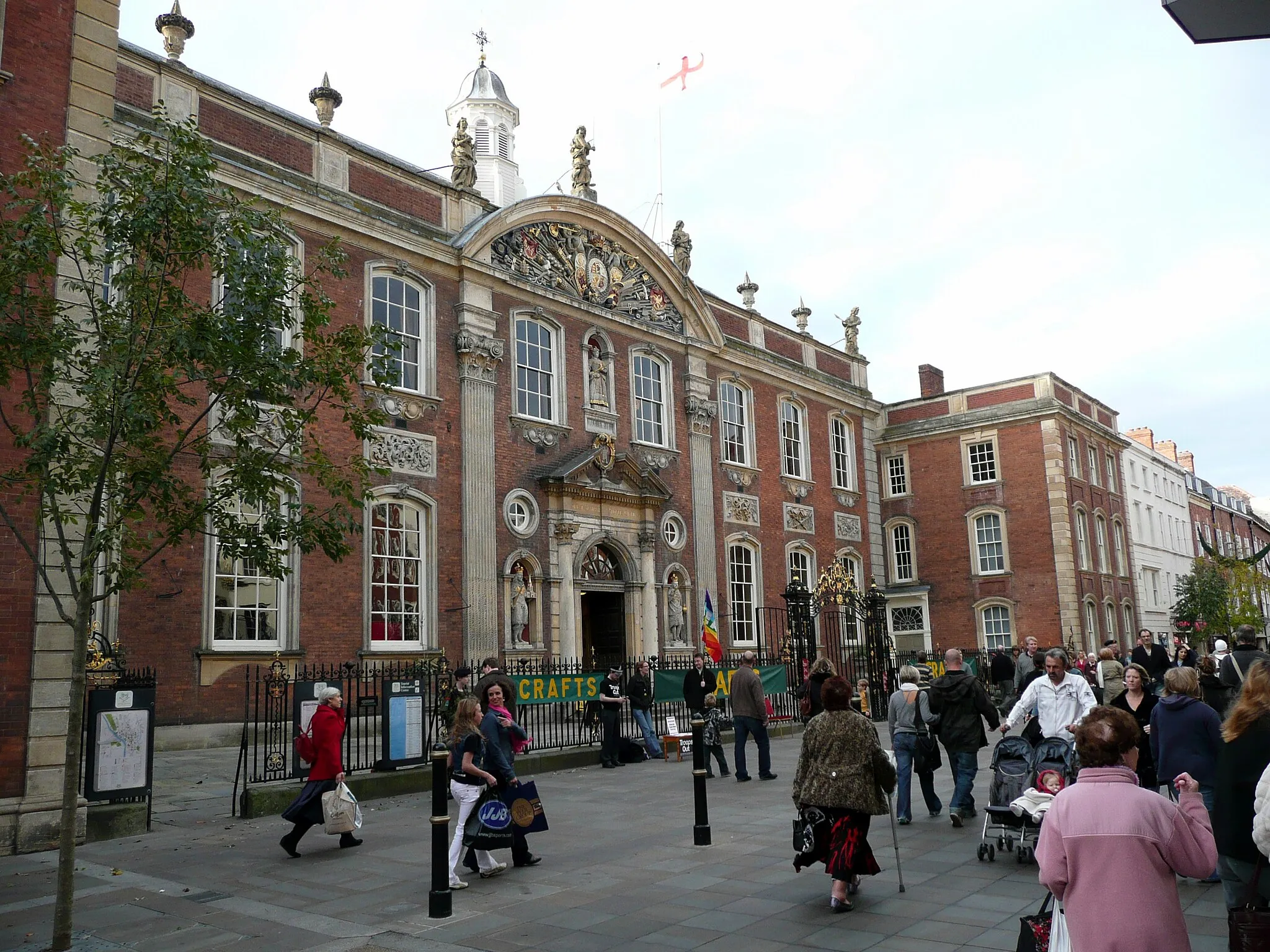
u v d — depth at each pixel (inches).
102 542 328.8
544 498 1064.8
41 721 451.5
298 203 870.4
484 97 1973.4
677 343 1282.0
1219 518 2775.6
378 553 899.4
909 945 280.1
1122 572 1807.3
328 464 400.8
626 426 1191.6
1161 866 175.0
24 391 390.3
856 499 1587.1
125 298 390.9
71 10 491.5
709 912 322.0
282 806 534.3
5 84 463.5
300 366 381.7
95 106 493.0
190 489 378.0
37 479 348.5
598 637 1171.9
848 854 317.1
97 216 475.2
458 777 386.0
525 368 1079.6
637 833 464.4
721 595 1284.4
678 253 1320.1
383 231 936.9
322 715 446.6
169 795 580.1
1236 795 239.5
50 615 456.4
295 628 813.2
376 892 366.6
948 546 1657.2
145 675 634.2
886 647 1093.1
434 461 955.3
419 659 901.2
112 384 340.5
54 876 397.7
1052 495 1572.3
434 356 971.9
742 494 1358.3
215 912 343.0
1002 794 381.7
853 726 328.5
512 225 1067.3
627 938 297.6
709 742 661.9
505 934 307.3
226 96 842.8
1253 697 241.6
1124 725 186.1
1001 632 1595.7
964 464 1660.9
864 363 1684.3
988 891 336.5
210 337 354.6
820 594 1062.4
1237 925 199.5
